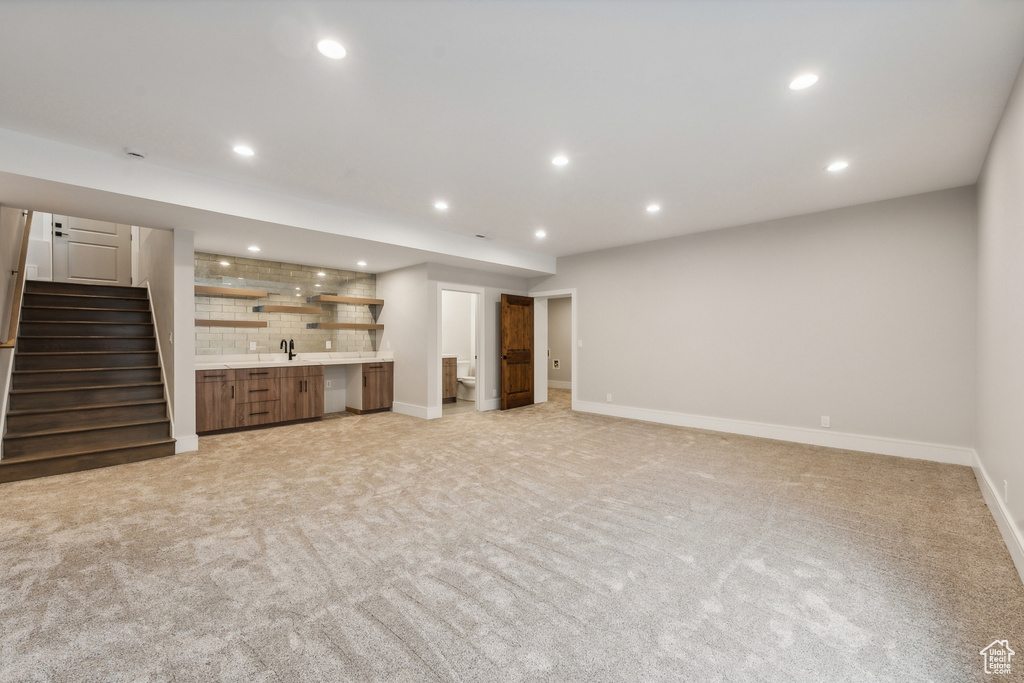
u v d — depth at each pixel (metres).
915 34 1.90
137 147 3.04
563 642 1.65
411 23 1.84
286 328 6.21
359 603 1.89
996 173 2.80
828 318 4.57
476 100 2.46
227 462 4.00
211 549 2.36
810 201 4.27
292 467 3.85
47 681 1.46
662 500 3.07
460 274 6.63
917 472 3.68
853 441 4.43
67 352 4.53
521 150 3.10
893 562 2.23
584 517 2.79
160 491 3.24
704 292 5.48
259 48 2.01
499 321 7.29
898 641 1.65
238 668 1.51
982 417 3.36
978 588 2.00
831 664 1.54
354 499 3.09
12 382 4.04
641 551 2.35
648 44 1.98
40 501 3.04
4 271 4.08
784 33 1.90
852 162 3.32
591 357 6.69
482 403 6.93
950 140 2.94
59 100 2.44
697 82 2.28
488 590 1.99
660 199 4.19
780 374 4.89
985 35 1.90
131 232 6.73
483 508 2.93
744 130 2.81
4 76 2.21
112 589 1.99
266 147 3.05
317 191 3.98
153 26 1.85
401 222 5.00
